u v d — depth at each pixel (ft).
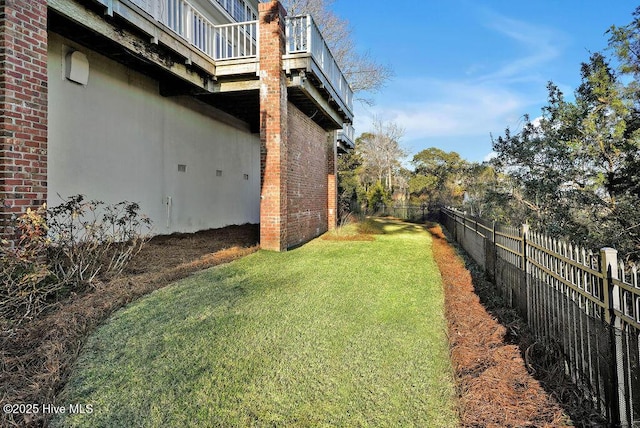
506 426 7.33
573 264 8.84
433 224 62.03
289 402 8.08
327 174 43.75
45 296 12.91
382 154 127.03
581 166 19.81
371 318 13.10
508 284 15.10
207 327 11.90
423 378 9.12
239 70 26.35
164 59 22.84
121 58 23.88
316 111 34.63
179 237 29.94
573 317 8.84
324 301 14.75
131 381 8.90
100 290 14.92
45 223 13.38
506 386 8.80
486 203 27.40
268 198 25.66
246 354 10.19
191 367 9.50
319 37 28.66
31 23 13.88
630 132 17.83
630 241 15.25
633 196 16.83
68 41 21.07
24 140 13.61
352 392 8.47
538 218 21.91
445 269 22.58
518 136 24.43
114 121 24.71
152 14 21.72
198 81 26.37
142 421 7.51
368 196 87.10
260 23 25.67
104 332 11.50
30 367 9.11
